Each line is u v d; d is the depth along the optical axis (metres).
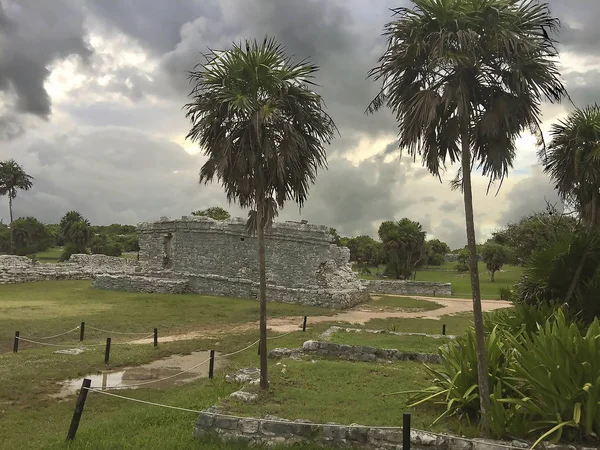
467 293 43.19
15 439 7.53
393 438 6.74
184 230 34.03
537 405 7.03
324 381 10.01
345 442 6.89
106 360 12.78
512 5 6.77
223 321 21.20
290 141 8.77
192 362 13.70
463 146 6.96
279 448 6.81
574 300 12.12
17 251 76.31
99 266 43.56
